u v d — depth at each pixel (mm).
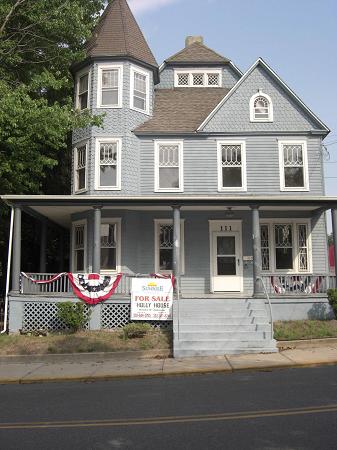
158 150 19562
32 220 23781
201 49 23703
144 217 19031
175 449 5555
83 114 18125
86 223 18938
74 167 19781
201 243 18891
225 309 15016
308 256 18828
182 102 21594
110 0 22469
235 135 19516
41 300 15594
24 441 6023
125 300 15562
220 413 7129
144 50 20625
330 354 12305
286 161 19391
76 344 13633
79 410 7648
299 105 19578
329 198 16609
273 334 14008
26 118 15930
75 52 20125
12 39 19781
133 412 7387
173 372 10820
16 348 13508
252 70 19859
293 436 5918
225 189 19188
